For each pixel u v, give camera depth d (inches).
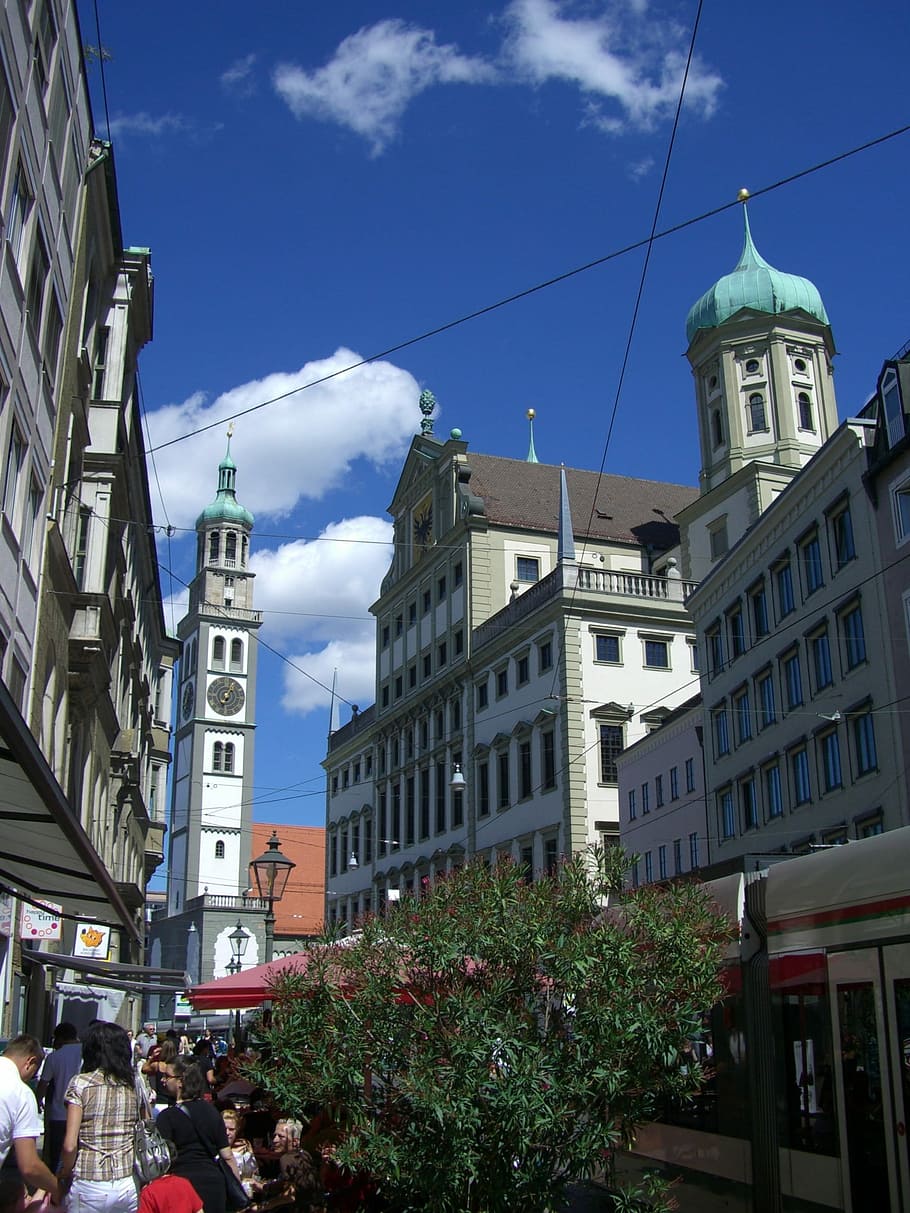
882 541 1171.9
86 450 1160.8
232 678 4598.9
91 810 1210.6
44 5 805.9
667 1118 547.5
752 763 1478.8
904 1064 381.4
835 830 1255.5
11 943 837.2
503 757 2220.7
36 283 850.1
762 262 2389.3
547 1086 359.9
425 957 384.8
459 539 2484.0
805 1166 434.6
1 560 776.3
